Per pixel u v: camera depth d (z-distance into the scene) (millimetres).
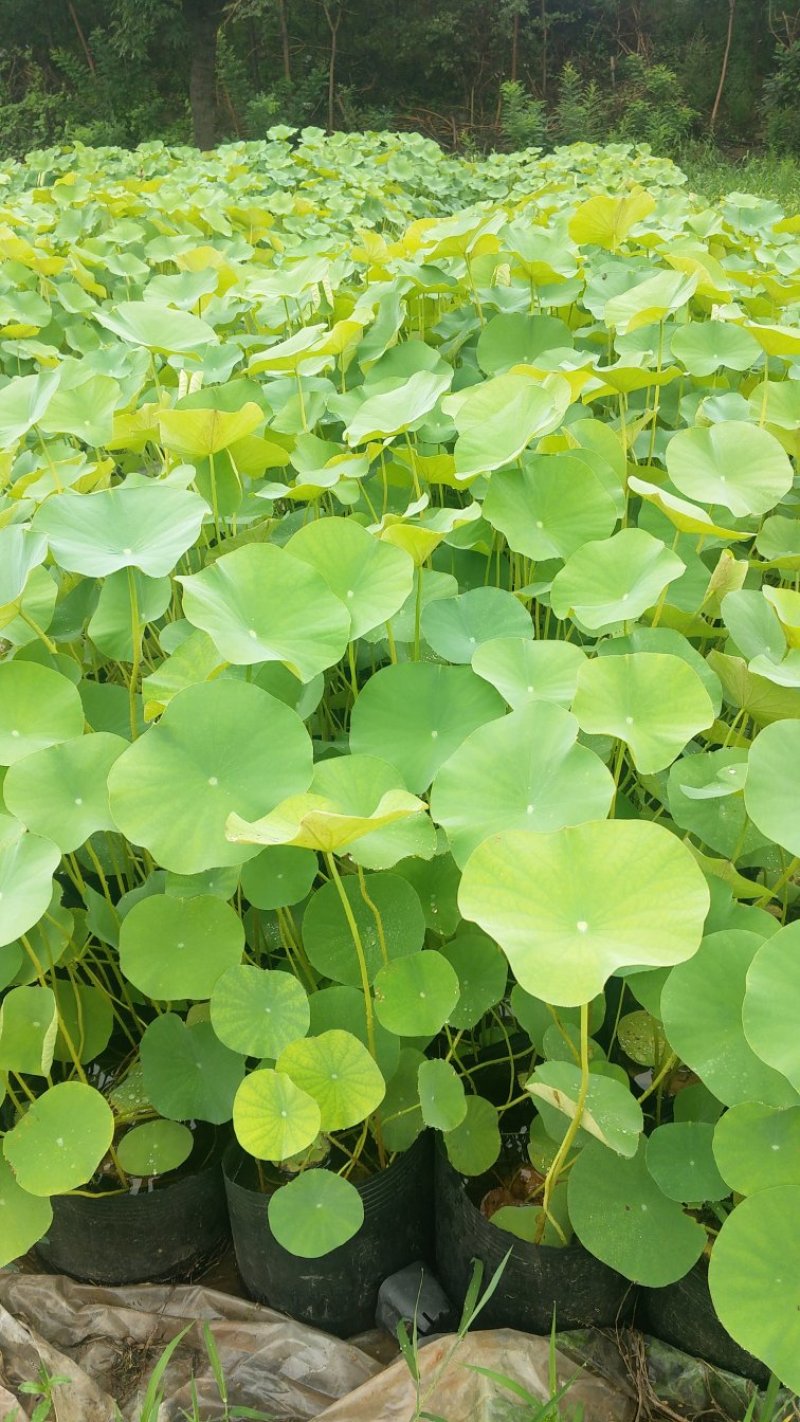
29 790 1654
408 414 2262
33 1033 1659
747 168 17516
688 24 22391
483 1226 1652
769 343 2555
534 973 1166
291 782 1559
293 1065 1490
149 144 9820
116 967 2002
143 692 1857
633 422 2949
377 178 7840
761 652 1805
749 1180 1326
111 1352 1747
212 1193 1852
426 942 1952
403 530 1854
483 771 1550
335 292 3588
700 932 1197
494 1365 1607
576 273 3590
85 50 22453
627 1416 1600
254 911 1953
